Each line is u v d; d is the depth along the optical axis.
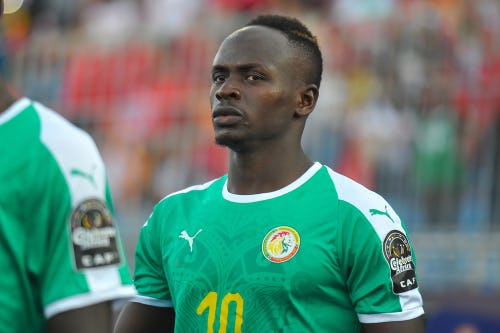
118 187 32.50
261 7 34.53
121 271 9.45
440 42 29.58
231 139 11.38
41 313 9.21
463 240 25.69
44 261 9.10
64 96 34.81
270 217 11.36
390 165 27.86
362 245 11.16
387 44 30.08
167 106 32.53
